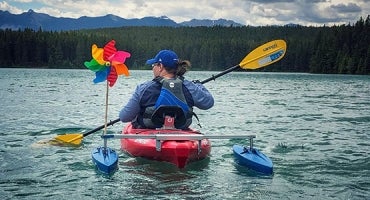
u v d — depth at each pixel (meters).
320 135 9.84
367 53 112.56
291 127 11.16
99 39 134.88
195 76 76.25
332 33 127.00
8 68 121.69
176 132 6.66
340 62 116.56
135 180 5.69
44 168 6.35
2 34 123.50
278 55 9.59
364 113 15.05
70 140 8.20
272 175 6.08
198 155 6.45
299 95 26.14
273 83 47.38
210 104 7.08
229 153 7.64
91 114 13.61
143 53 139.50
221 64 139.00
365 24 121.81
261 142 8.85
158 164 6.57
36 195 5.04
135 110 6.89
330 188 5.44
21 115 12.84
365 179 5.90
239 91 29.25
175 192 5.16
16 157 7.07
